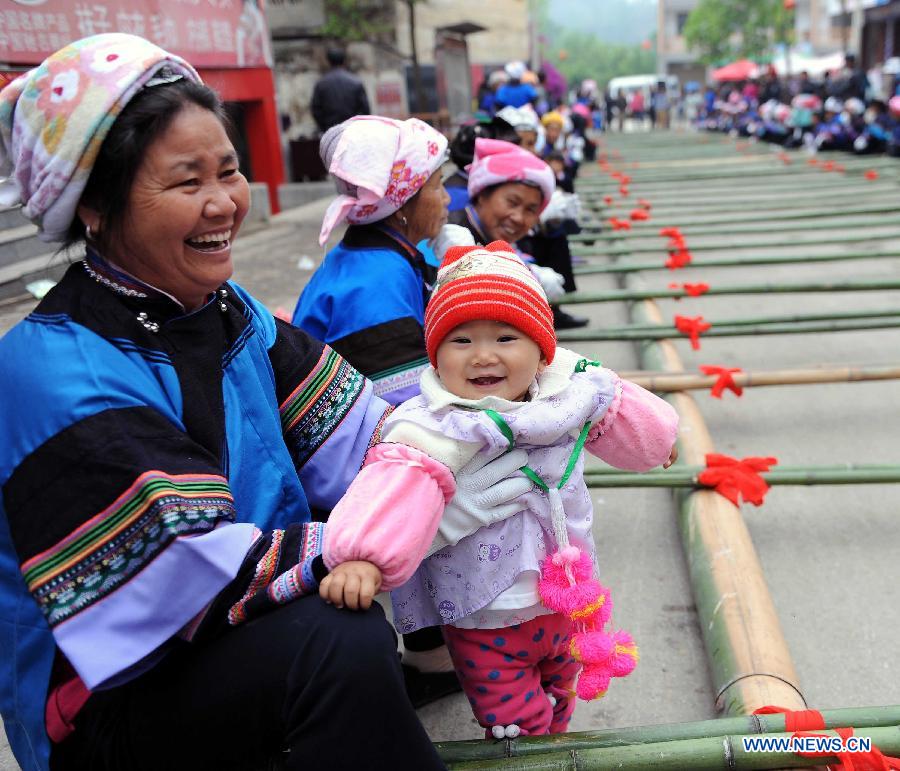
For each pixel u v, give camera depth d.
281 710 1.42
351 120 2.50
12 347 1.48
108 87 1.40
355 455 1.90
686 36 44.78
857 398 4.34
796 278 6.80
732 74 34.75
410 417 1.71
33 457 1.41
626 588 2.88
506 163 3.21
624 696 2.37
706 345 5.21
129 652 1.38
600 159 16.56
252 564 1.47
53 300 1.53
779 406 4.30
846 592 2.80
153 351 1.53
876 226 7.51
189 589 1.40
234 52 9.09
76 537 1.38
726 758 1.71
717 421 4.17
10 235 5.52
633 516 3.34
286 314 2.39
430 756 1.44
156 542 1.38
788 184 11.12
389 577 1.48
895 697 2.32
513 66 9.34
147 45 1.48
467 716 2.28
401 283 2.41
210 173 1.50
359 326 2.34
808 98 17.27
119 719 1.50
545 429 1.71
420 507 1.55
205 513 1.42
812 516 3.27
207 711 1.44
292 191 10.56
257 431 1.68
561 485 1.80
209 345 1.62
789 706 2.05
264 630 1.44
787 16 40.72
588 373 1.86
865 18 28.38
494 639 1.81
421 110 15.12
